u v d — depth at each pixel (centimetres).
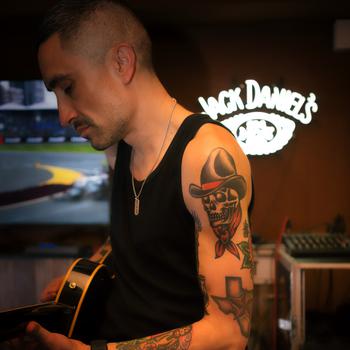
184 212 91
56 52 88
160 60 332
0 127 325
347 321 289
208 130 90
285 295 294
